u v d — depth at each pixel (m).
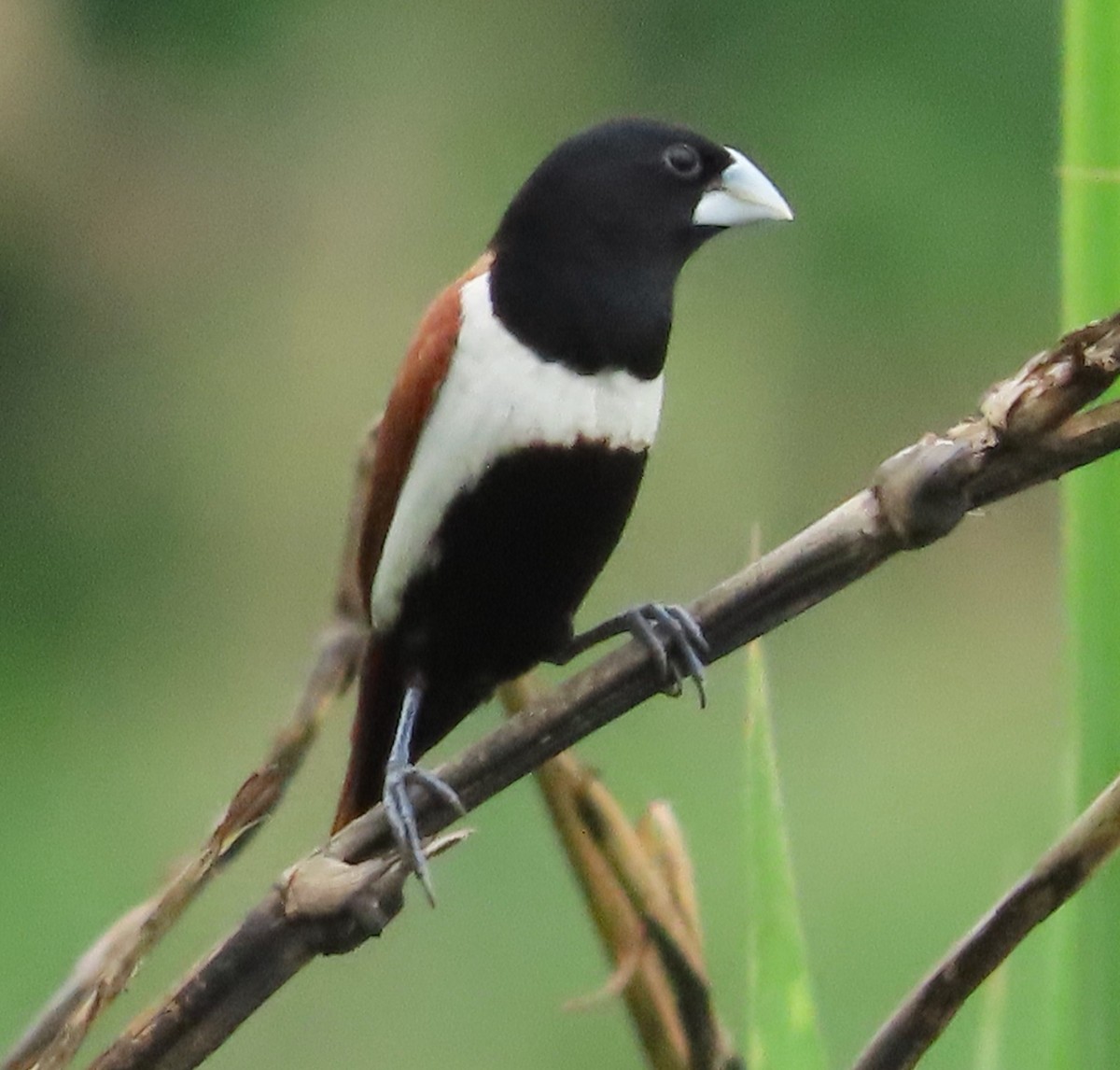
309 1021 10.14
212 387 15.82
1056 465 3.05
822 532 3.23
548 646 5.53
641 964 3.29
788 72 15.04
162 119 16.31
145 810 12.25
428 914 10.61
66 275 16.14
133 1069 3.15
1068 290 3.42
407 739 5.43
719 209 5.43
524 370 5.17
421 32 16.22
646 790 11.28
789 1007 3.46
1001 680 13.27
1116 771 3.34
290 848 9.93
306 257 16.12
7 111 16.00
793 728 12.64
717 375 14.81
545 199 5.26
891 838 11.40
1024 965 3.54
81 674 14.19
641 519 14.36
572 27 15.90
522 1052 9.98
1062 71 3.47
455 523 5.28
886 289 14.77
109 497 15.53
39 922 11.13
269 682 13.90
